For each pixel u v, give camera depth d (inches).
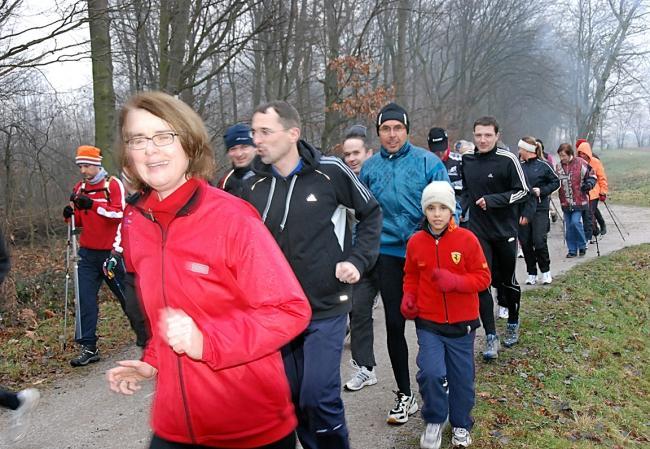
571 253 428.8
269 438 87.0
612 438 171.2
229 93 800.3
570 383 203.0
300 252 124.5
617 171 1558.8
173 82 445.7
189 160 82.7
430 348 151.5
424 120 1411.2
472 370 154.0
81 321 228.1
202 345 72.4
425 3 1181.7
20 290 334.0
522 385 197.0
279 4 533.3
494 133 211.8
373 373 199.8
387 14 976.9
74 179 555.2
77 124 557.9
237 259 79.4
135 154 81.0
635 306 308.8
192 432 83.4
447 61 1465.3
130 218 88.2
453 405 153.1
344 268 121.0
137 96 82.2
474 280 148.1
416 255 155.1
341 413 123.5
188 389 81.7
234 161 182.5
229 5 454.9
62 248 496.4
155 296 82.2
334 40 664.4
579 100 1685.5
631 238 505.7
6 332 275.4
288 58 661.3
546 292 315.3
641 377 226.1
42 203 517.0
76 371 222.8
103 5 345.7
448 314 151.4
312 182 127.4
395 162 172.9
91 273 228.4
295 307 78.2
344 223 129.7
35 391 148.9
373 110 560.4
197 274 79.8
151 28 518.0
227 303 80.4
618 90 1413.6
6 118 429.4
